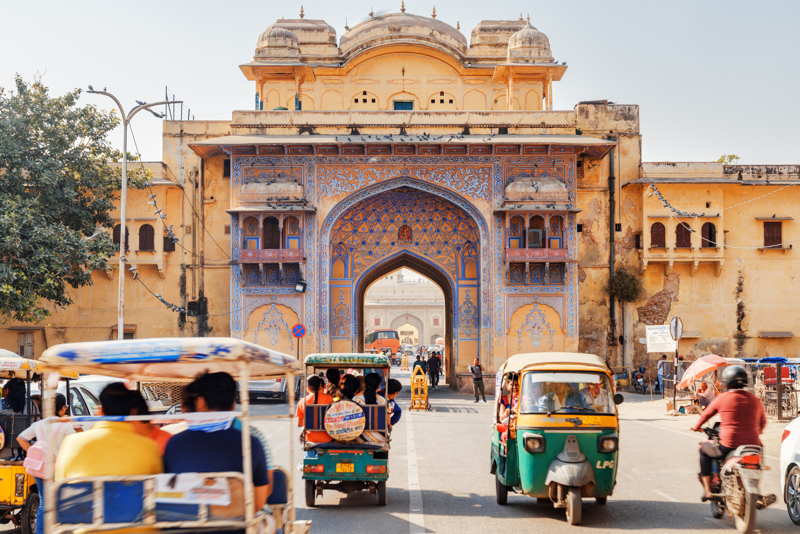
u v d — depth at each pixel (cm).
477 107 2727
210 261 2361
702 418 666
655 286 2398
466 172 2230
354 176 2220
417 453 1095
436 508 739
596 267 2383
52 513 339
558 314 2211
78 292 2369
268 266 2212
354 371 922
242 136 2242
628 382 2367
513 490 757
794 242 2438
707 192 2386
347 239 2308
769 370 1591
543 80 2545
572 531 638
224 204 2366
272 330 2206
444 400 2067
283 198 2192
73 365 357
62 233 1886
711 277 2409
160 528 339
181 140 2377
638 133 2400
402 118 2283
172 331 2353
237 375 473
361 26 2808
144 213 2344
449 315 2481
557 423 695
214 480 346
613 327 2373
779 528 653
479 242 2241
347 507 749
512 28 2780
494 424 815
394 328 5800
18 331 2338
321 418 762
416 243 2309
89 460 356
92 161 2106
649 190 2367
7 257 1809
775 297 2427
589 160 2395
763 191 2441
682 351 2394
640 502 762
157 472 364
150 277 2364
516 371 744
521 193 2186
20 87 1964
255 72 2473
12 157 1888
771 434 1327
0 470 622
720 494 659
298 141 2170
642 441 1248
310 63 2714
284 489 418
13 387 730
